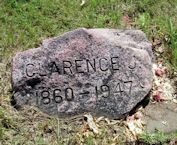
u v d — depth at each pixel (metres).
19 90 1.67
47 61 1.67
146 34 2.07
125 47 1.73
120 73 1.72
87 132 1.64
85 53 1.69
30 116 1.67
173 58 1.99
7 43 1.92
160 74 1.93
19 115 1.67
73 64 1.69
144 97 1.76
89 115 1.69
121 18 2.12
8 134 1.60
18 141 1.59
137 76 1.74
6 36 1.95
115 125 1.69
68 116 1.69
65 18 2.06
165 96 1.85
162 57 2.00
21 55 1.67
